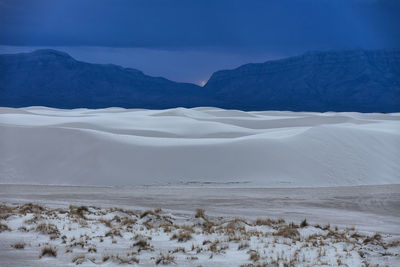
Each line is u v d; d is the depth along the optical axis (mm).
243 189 51531
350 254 15773
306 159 64062
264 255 14938
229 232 19375
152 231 19875
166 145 66875
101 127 100688
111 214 26062
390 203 40094
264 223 24328
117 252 14773
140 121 111938
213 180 58125
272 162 62594
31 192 45438
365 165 64625
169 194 45000
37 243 15836
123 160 62719
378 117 172625
